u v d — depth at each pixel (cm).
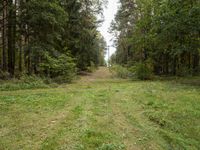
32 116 1125
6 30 3086
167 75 3934
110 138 855
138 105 1406
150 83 2656
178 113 1221
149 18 3525
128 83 2758
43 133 895
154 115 1162
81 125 977
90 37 4184
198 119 1162
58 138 843
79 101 1499
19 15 2722
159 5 3128
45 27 2808
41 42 2836
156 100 1542
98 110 1248
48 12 2684
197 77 3353
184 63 4047
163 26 2859
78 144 792
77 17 3888
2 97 1588
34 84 2233
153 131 970
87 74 4622
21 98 1572
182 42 2962
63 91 1967
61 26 3123
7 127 966
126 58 6378
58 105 1370
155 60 4009
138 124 1041
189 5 2634
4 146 782
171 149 840
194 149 870
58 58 2914
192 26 2645
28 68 3069
